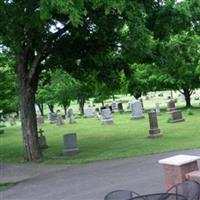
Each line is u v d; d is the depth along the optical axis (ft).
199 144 64.08
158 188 38.78
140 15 57.21
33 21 56.18
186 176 27.20
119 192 22.35
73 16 46.39
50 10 48.42
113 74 83.10
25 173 56.59
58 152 75.31
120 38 67.87
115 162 56.44
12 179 53.16
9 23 57.72
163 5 64.03
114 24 62.85
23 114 68.54
